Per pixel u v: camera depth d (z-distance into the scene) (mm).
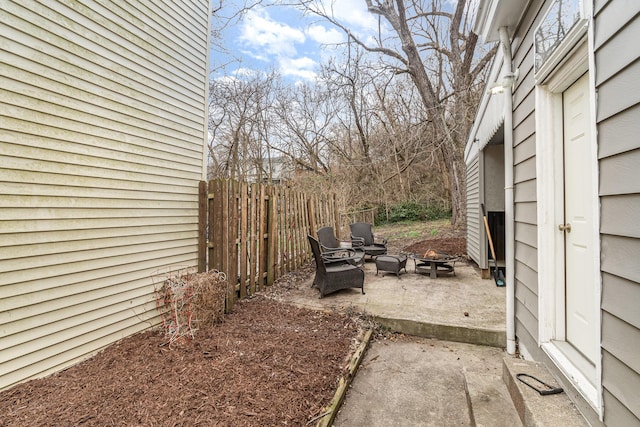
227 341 2723
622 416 1248
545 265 2154
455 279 4980
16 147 2096
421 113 12828
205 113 4012
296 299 3998
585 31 1563
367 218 13000
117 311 2789
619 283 1275
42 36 2230
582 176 1907
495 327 3055
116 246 2801
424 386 2379
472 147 5820
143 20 3078
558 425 1511
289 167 14477
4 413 1762
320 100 14266
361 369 2617
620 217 1270
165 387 2012
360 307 3650
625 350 1236
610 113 1316
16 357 2078
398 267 5070
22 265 2129
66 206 2400
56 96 2324
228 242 3635
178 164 3561
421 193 13844
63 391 1992
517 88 2709
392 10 10195
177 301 2877
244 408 1823
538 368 2055
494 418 1785
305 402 1952
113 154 2779
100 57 2652
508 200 2838
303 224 6027
